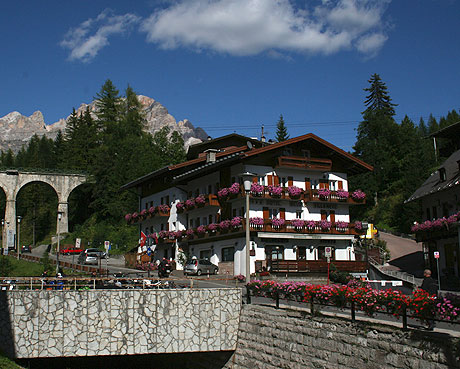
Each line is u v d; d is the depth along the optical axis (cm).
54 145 14812
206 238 4916
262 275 4047
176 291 2394
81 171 9831
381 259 5550
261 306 2397
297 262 4234
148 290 2353
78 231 8956
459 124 4884
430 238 4459
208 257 4972
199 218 5238
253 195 4400
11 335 2202
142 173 8719
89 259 6228
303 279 4134
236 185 4456
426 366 1470
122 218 8475
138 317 2322
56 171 9600
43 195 11769
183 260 5091
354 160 4988
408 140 9131
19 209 11625
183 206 5281
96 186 8975
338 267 4369
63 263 5522
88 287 2759
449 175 4434
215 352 2555
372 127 9569
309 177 4866
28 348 2203
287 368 2089
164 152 10050
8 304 2219
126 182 8669
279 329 2166
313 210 4806
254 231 4356
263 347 2252
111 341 2273
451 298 1438
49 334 2225
